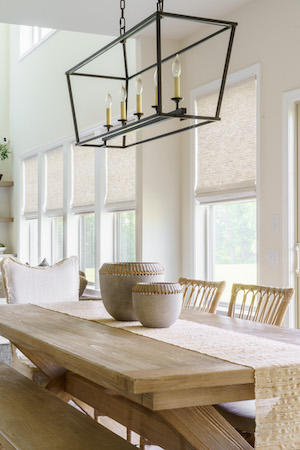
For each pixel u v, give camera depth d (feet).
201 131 16.70
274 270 13.76
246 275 15.38
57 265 13.76
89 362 5.85
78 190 23.03
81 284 16.43
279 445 5.66
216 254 16.57
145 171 17.38
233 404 7.79
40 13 15.33
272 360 5.92
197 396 5.52
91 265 22.71
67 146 23.71
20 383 9.53
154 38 17.39
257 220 14.28
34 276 13.38
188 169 17.35
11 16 15.51
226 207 16.12
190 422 5.89
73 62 23.06
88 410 10.75
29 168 28.37
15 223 29.84
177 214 17.72
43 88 26.25
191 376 5.30
